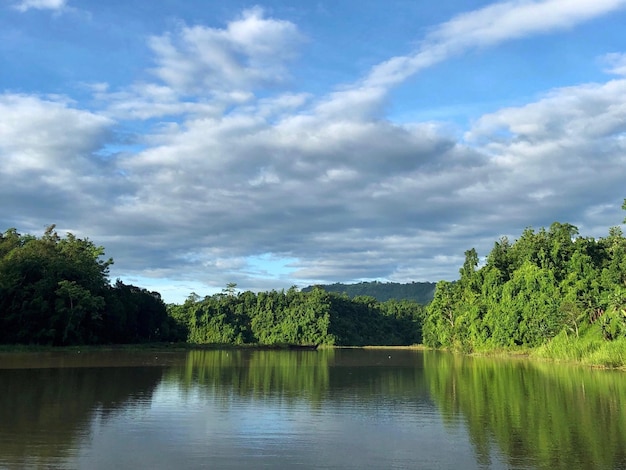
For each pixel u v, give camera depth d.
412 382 35.09
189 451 15.70
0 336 70.00
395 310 182.50
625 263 74.81
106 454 15.21
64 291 71.56
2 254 78.00
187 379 34.78
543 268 83.94
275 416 21.45
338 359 67.00
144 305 99.25
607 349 52.81
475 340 90.69
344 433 18.45
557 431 18.95
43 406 22.61
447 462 14.98
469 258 114.12
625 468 14.41
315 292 164.75
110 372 38.50
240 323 155.38
